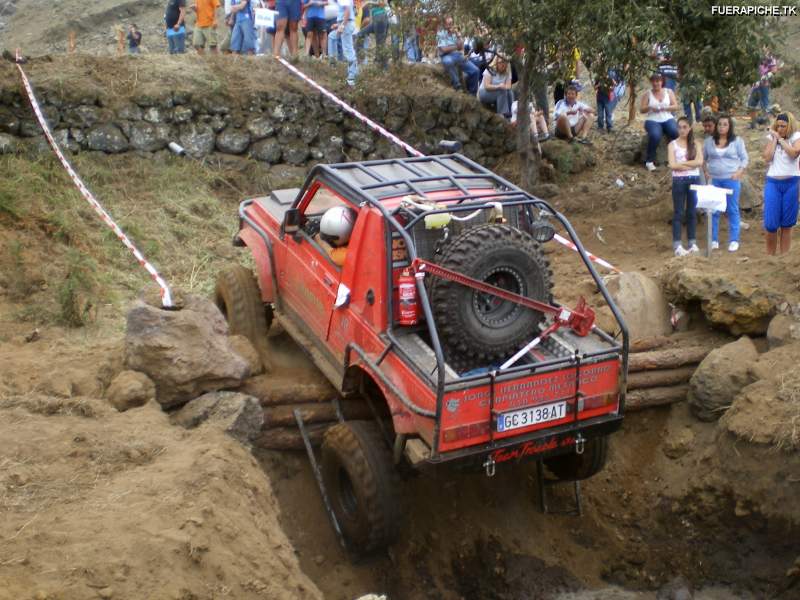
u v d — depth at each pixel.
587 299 9.16
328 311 6.99
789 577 6.86
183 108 12.83
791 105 17.59
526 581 7.16
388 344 6.14
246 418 6.69
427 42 13.28
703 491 7.39
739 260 9.31
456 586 7.05
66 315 8.56
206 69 13.45
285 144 13.57
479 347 6.06
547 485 7.38
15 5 32.62
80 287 9.27
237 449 6.16
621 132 16.06
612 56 10.98
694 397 7.89
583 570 7.32
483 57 15.20
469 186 6.91
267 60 14.05
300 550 6.80
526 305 6.14
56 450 5.55
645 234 12.45
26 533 4.54
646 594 7.15
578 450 6.23
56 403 6.24
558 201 13.81
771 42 11.25
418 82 14.77
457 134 14.70
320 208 7.70
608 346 6.38
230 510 5.26
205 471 5.48
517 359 6.32
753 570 7.07
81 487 5.16
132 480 5.30
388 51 13.66
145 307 6.72
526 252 6.04
